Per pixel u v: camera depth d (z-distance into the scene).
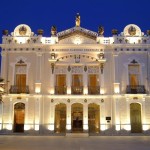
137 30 37.88
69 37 37.75
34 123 35.72
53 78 36.78
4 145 21.00
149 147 19.91
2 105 36.25
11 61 37.25
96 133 35.50
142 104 36.19
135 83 36.97
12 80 36.75
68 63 37.09
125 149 18.55
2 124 35.84
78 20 38.22
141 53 37.34
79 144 22.31
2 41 37.44
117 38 37.50
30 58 37.28
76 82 37.09
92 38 37.69
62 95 36.22
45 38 37.69
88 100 36.41
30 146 20.34
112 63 37.16
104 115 36.06
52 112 36.12
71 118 36.22
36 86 36.41
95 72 37.28
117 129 35.38
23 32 37.75
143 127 35.66
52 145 21.25
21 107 36.59
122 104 36.12
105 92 36.50
